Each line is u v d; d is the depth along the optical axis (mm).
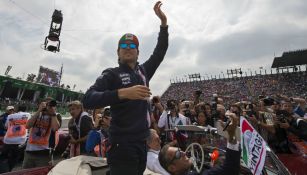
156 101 7039
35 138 4352
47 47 9117
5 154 5672
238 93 48469
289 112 5375
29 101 19625
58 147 7734
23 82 19328
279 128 5035
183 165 2426
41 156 4367
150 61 2047
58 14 9031
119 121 1572
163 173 2490
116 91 1316
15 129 5797
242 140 2451
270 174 2602
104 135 4340
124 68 1713
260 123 5285
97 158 2590
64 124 12297
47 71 30328
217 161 3225
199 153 3557
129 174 1499
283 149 4906
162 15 2146
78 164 2252
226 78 55719
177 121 5875
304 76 44875
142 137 1592
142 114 1646
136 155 1543
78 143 4488
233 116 2451
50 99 4488
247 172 2891
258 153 2336
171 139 4434
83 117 4539
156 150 2850
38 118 4406
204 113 6070
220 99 7605
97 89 1483
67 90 23328
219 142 3564
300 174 4004
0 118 7012
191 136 3953
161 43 2125
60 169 2062
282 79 46969
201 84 58438
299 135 4750
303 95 40844
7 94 18688
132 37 1751
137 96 1291
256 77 51156
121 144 1538
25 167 4379
